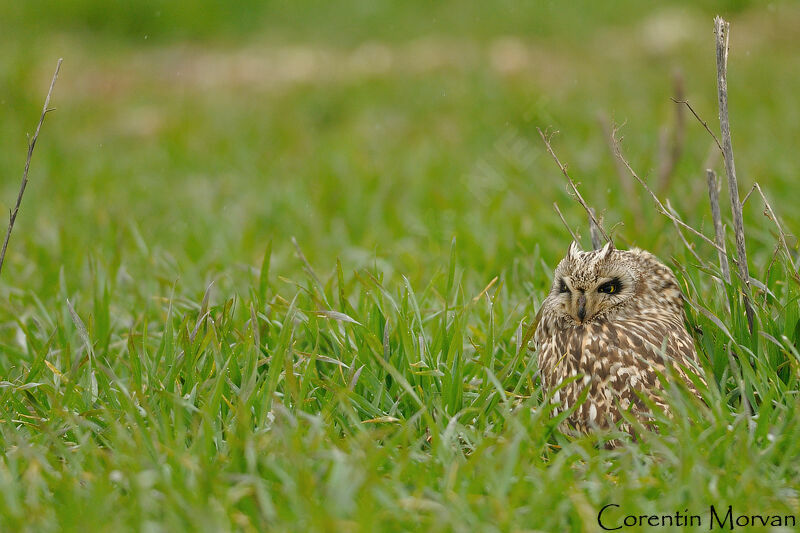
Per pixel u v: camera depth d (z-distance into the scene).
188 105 27.83
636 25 33.12
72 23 35.50
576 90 25.81
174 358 8.90
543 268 11.49
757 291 9.28
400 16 35.94
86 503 6.67
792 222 12.40
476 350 8.98
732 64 28.23
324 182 18.53
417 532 6.50
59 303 11.36
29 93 26.17
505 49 31.66
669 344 8.27
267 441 7.35
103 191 19.22
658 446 7.15
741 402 8.30
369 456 7.07
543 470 7.24
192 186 19.69
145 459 7.11
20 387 8.55
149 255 13.16
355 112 26.05
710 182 9.59
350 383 8.34
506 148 19.30
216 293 11.86
